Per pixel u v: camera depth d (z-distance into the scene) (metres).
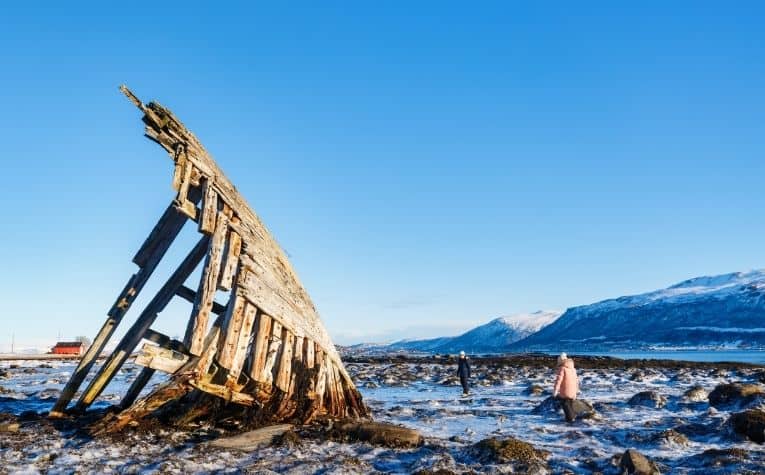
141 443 11.05
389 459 10.26
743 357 111.69
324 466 9.53
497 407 18.97
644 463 9.16
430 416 16.55
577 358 53.56
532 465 9.48
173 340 13.83
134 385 13.80
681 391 22.77
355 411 15.93
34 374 35.59
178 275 13.67
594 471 9.66
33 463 9.67
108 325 14.04
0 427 12.48
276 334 13.20
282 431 11.97
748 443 11.45
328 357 15.33
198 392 12.88
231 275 11.78
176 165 11.20
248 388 12.64
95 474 8.99
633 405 18.31
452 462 9.80
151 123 10.90
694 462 10.05
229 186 12.66
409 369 42.28
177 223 13.47
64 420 13.42
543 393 23.33
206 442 11.17
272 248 13.77
